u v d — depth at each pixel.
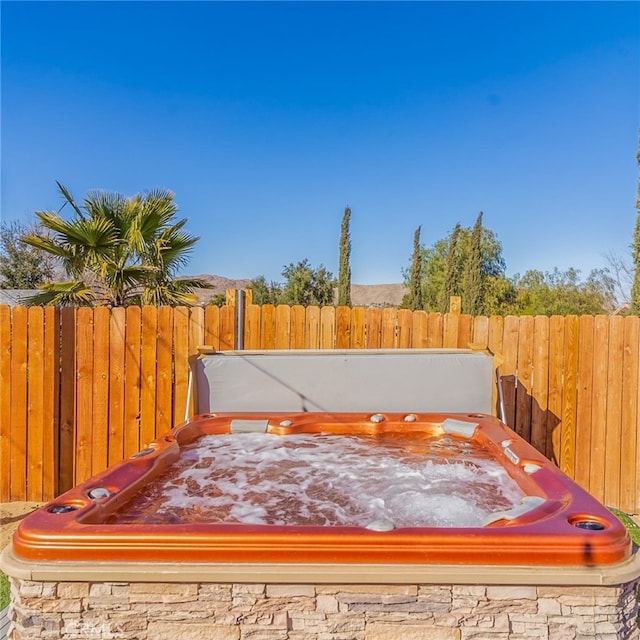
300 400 4.40
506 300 17.08
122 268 5.61
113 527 1.82
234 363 4.40
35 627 1.77
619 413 4.44
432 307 21.02
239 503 2.88
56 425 4.47
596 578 1.67
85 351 4.48
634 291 6.41
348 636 1.71
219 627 1.73
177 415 4.57
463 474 3.35
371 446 3.95
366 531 1.77
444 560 1.71
